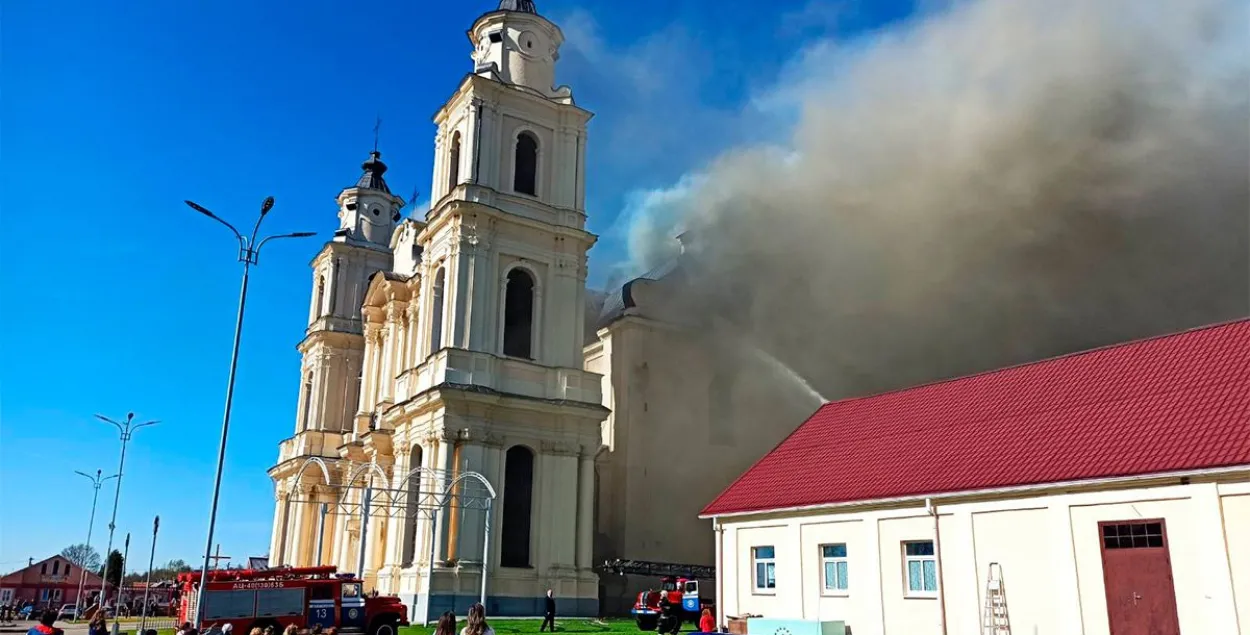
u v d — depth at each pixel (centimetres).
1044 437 2230
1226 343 2192
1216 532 1794
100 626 2012
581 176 4531
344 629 3022
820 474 2719
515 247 4238
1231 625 1742
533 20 4666
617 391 4919
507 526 3922
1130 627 1888
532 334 4216
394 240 5631
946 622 2200
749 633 2561
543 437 4072
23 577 10438
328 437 5581
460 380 3903
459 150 4419
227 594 2897
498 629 3238
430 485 3781
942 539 2252
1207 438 1883
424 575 3666
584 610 3962
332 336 5759
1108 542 1956
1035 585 2055
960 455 2367
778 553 2705
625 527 4688
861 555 2453
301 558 5353
